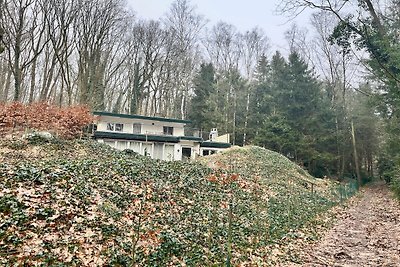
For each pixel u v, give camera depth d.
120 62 44.25
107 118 32.19
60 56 32.75
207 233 8.65
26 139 17.92
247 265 7.03
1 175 8.87
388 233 11.00
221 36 52.28
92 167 11.97
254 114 45.25
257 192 14.73
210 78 50.81
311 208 15.48
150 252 6.57
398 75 14.02
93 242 6.54
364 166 43.34
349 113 39.75
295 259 7.83
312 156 37.72
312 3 13.66
